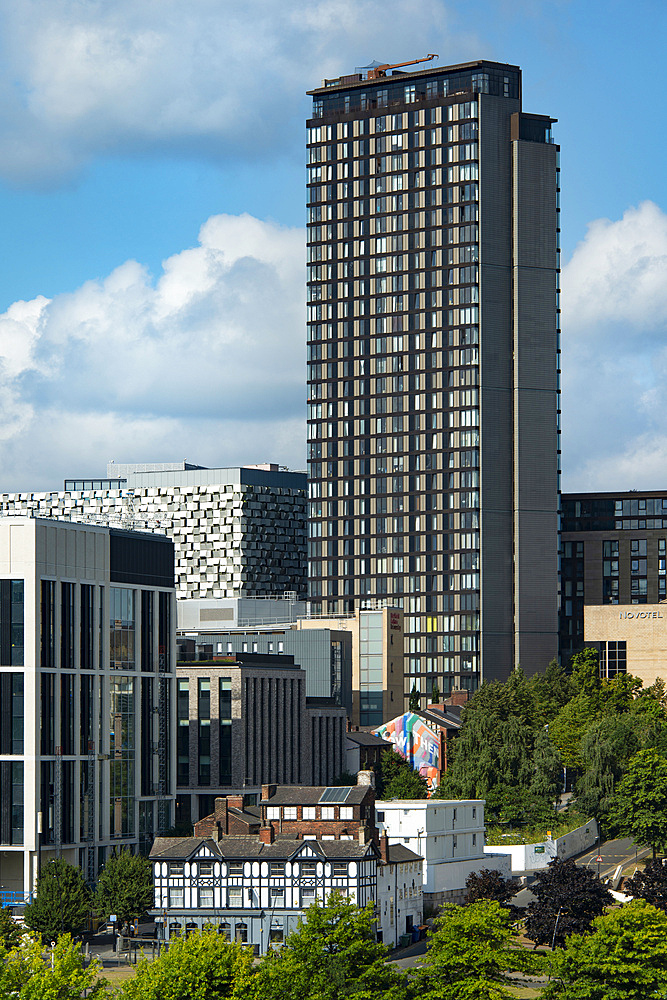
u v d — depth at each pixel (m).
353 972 187.50
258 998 175.50
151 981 176.38
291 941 188.88
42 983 171.75
